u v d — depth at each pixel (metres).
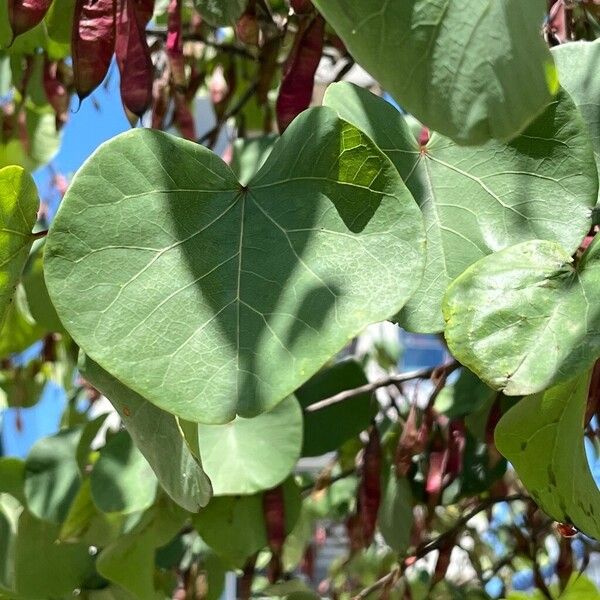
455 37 0.19
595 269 0.24
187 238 0.24
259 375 0.23
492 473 0.50
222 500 0.46
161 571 0.55
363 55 0.20
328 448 0.49
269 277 0.24
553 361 0.23
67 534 0.48
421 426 0.43
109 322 0.23
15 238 0.26
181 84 0.36
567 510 0.26
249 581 0.50
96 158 0.24
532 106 0.20
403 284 0.23
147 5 0.31
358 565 0.76
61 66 0.53
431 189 0.28
